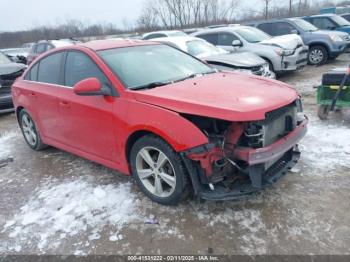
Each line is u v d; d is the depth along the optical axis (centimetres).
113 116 346
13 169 470
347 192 341
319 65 1152
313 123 548
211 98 305
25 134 542
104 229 314
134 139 345
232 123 297
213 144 293
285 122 326
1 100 775
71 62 416
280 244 277
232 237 289
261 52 931
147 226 312
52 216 342
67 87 414
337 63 1165
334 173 379
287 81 937
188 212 326
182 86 344
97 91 342
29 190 402
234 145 297
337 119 555
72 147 436
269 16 3481
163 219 320
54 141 470
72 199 368
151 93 328
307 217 306
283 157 349
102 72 368
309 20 1378
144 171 344
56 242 303
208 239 289
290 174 384
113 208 344
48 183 414
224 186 309
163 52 434
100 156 393
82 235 309
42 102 455
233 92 320
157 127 305
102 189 382
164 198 333
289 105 327
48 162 482
